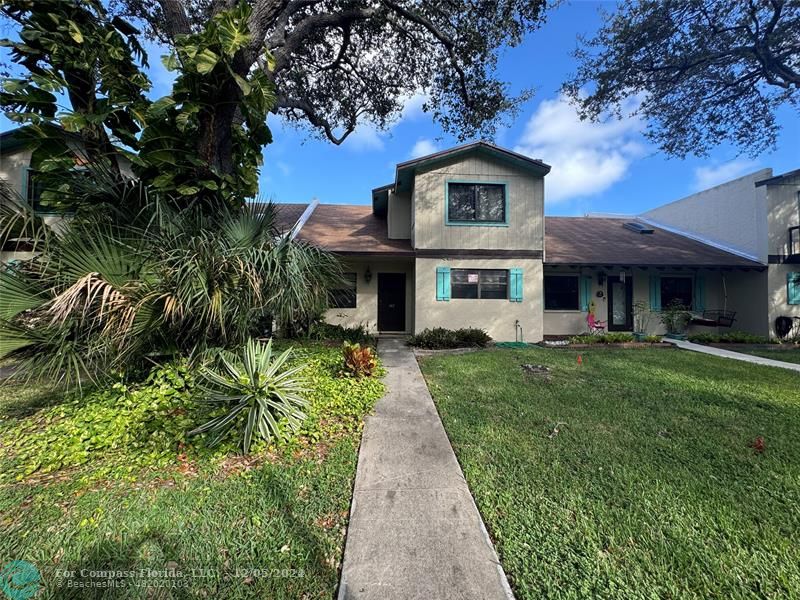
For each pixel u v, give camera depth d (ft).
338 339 30.35
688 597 6.26
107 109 15.90
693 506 8.70
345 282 22.61
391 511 8.50
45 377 13.98
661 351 30.60
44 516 8.20
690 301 41.91
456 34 29.96
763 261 37.76
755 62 36.27
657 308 41.22
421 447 11.91
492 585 6.43
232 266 14.44
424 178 35.14
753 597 6.25
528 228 35.60
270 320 18.15
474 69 31.27
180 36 14.84
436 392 17.85
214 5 20.04
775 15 32.91
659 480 9.84
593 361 25.63
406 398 16.93
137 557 7.06
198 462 10.63
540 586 6.42
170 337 15.35
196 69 14.71
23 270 13.15
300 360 20.43
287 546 7.39
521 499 8.96
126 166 26.03
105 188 15.42
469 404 16.06
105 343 12.87
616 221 55.06
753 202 39.14
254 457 11.09
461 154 34.94
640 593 6.31
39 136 15.16
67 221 14.97
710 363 25.22
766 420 14.25
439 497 9.09
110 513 8.31
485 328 35.37
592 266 36.78
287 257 16.10
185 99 16.20
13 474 9.91
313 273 18.34
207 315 13.99
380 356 27.12
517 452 11.46
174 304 13.08
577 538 7.61
